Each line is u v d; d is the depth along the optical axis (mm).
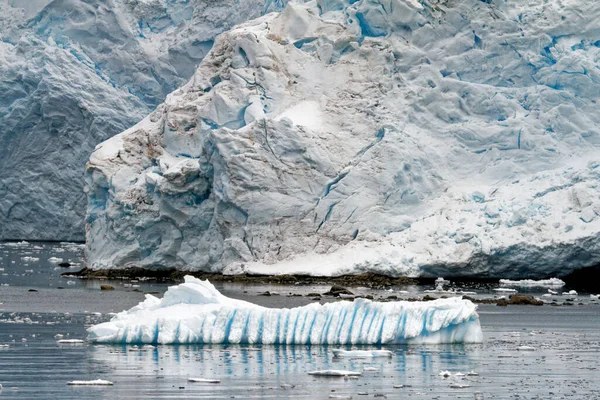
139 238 169875
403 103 172750
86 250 179125
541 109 172125
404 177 165375
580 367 81625
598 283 154250
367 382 74938
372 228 162875
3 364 80062
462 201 163250
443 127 172125
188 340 89125
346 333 89562
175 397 69500
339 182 164625
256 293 136875
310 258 160750
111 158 177125
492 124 171625
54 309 118188
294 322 89500
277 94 173375
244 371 77938
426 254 156625
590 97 173000
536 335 99375
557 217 155250
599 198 155875
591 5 178750
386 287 150125
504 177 167500
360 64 176500
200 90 180375
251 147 163250
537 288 149375
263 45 176000
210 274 163875
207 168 165625
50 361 81250
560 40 178250
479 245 154250
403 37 178250
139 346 88188
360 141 169000
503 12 179375
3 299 129625
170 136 176500
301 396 70062
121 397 69438
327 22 180000
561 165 167375
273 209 162125
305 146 164250
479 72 177125
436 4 178500
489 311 119438
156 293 139375
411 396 70750
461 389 73312
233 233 163875
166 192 165875
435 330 91000
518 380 76562
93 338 90312
